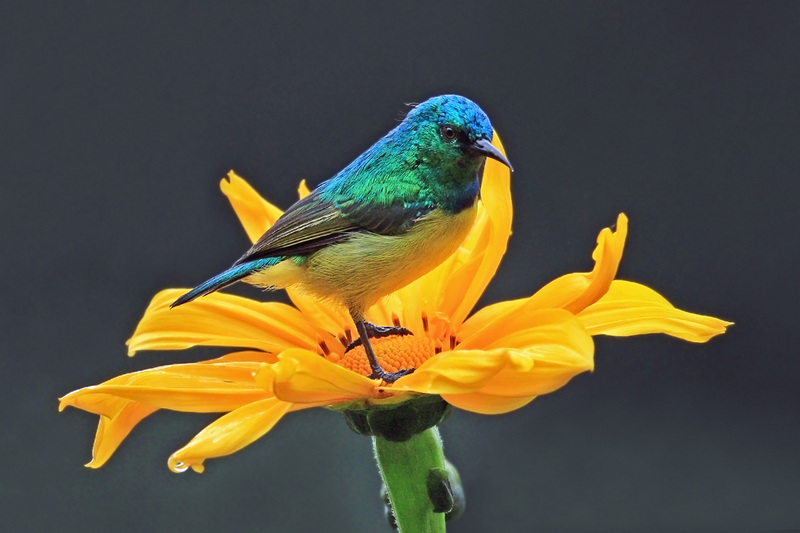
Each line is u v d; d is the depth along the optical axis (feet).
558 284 9.37
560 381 9.27
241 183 9.59
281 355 9.27
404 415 9.36
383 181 9.43
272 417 9.32
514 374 9.28
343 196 9.45
